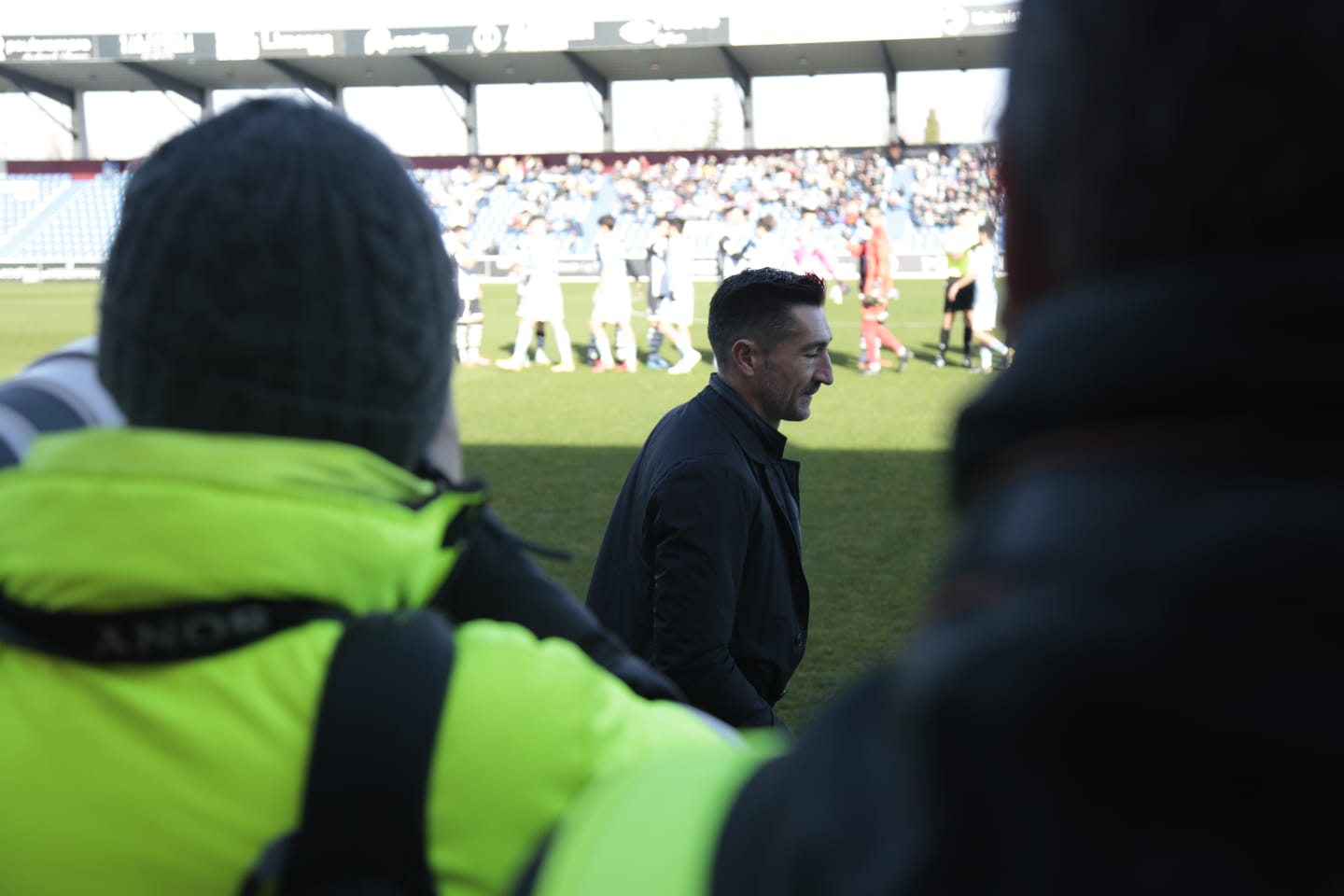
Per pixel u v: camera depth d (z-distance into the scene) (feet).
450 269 2.87
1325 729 1.06
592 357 50.19
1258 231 1.22
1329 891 1.07
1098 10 1.31
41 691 2.44
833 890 1.39
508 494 27.37
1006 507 1.36
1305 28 1.16
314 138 2.56
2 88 122.42
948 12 104.27
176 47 111.55
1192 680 1.12
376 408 2.62
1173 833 1.12
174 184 2.52
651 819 1.70
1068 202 1.37
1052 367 1.31
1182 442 1.22
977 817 1.22
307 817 2.27
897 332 60.34
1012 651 1.20
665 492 8.99
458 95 124.67
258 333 2.47
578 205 117.70
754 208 109.81
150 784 2.34
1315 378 1.14
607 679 2.65
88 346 3.59
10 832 2.39
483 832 2.31
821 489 27.66
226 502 2.30
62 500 2.32
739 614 9.25
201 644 2.37
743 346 10.07
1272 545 1.12
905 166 114.52
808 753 1.55
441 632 2.49
